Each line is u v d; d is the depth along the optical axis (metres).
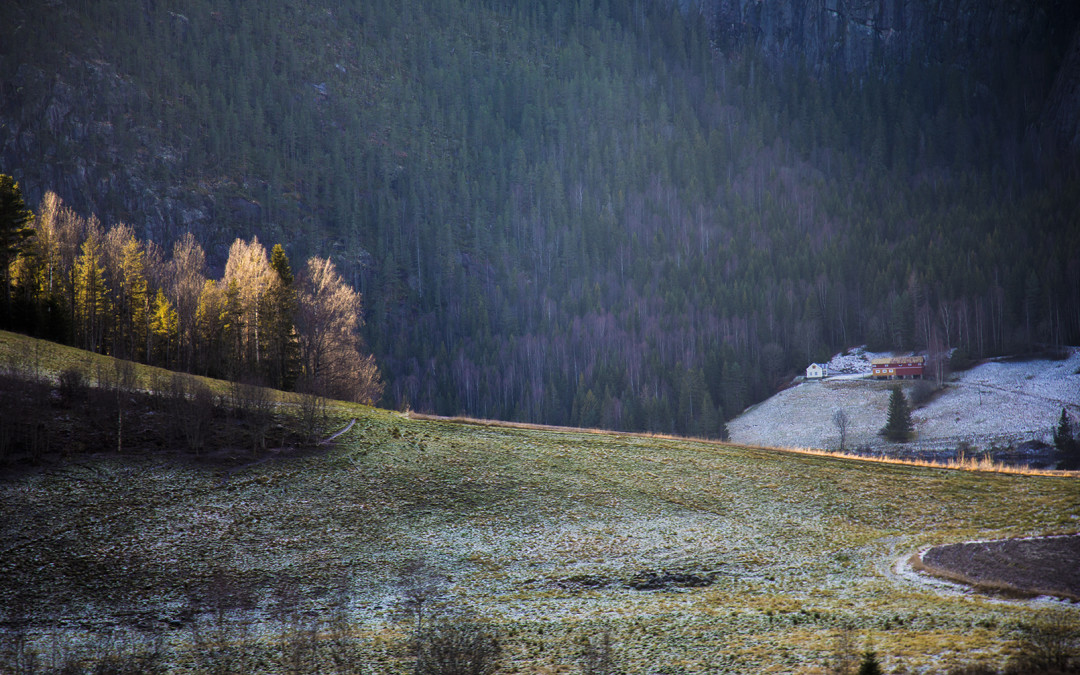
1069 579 34.09
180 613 36.41
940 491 50.78
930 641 27.31
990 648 25.86
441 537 44.81
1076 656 24.19
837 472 55.66
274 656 31.38
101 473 47.72
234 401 59.69
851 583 36.81
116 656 31.47
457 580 39.88
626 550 43.16
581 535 45.16
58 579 38.25
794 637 29.72
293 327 83.62
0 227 72.44
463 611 35.94
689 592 37.56
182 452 52.09
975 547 39.78
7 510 42.75
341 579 40.00
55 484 45.78
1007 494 49.38
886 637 28.47
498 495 50.47
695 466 56.78
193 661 31.05
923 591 34.62
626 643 30.78
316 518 46.25
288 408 64.00
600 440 63.53
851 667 25.30
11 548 39.97
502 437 62.50
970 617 29.88
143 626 35.09
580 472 54.84
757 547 42.97
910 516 46.47
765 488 52.25
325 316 84.81
